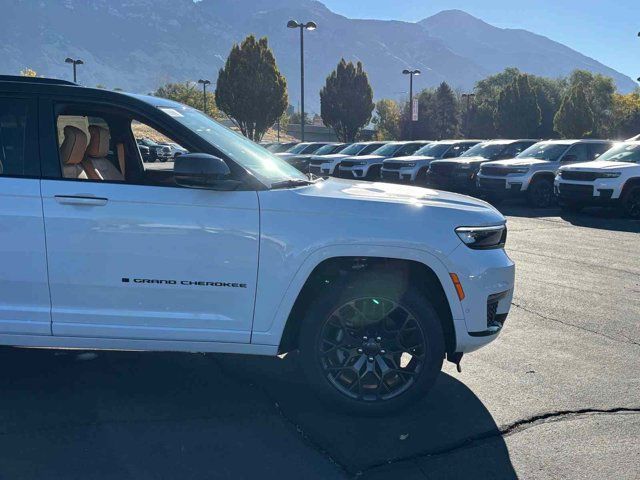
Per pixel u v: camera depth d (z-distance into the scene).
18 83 3.91
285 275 3.83
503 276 4.05
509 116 58.44
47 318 3.82
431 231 3.89
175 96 76.19
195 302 3.84
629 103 75.12
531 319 6.29
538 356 5.20
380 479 3.29
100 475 3.21
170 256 3.78
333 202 3.91
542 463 3.48
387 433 3.79
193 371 4.68
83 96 3.95
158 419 3.88
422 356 3.93
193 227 3.77
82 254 3.77
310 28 37.66
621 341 5.61
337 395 3.94
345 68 49.06
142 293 3.82
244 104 41.03
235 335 3.88
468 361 5.07
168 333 3.85
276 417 3.96
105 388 4.31
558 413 4.11
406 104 74.06
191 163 3.62
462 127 81.06
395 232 3.85
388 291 3.87
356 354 3.95
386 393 3.98
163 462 3.37
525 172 16.30
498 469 3.41
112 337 3.85
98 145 4.60
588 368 4.93
